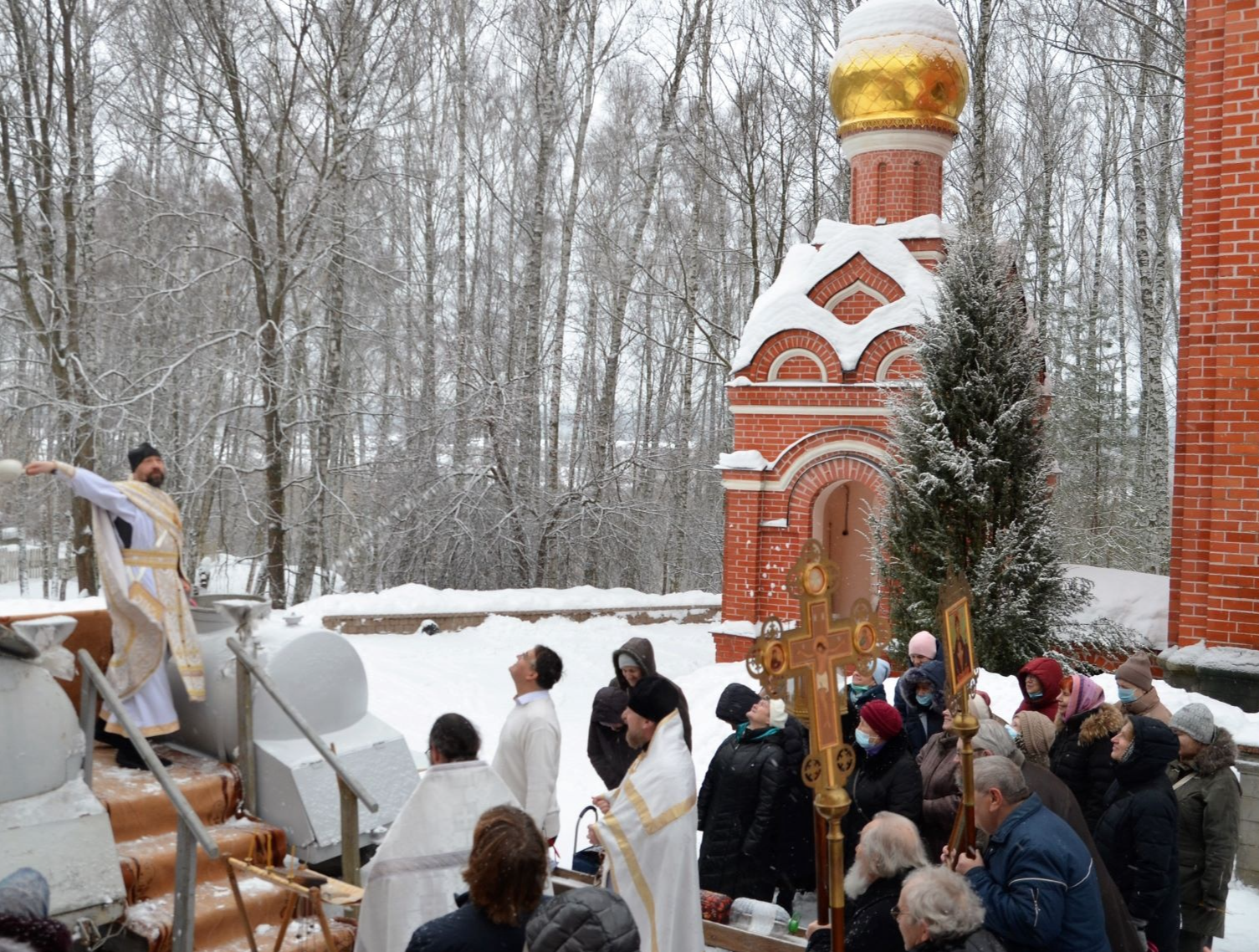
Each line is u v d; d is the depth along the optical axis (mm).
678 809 4902
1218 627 11594
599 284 34125
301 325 25391
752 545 17141
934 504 13281
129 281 24109
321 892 5012
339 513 25031
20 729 5141
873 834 4402
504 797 5008
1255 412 11453
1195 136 12195
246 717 6215
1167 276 30406
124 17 22719
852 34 18109
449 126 33094
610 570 28219
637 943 3643
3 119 20938
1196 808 6340
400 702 13664
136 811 5789
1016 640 12984
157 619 6137
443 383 26812
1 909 3043
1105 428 32125
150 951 5188
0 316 22578
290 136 22891
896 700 7680
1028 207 32531
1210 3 12000
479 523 25688
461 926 3723
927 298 16531
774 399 17062
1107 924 4922
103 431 19734
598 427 27906
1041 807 4586
